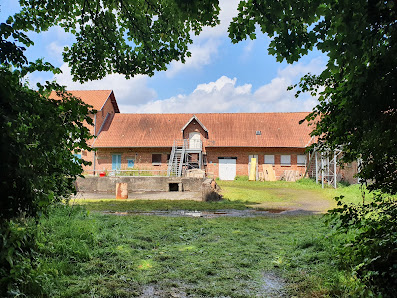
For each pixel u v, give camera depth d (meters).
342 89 4.02
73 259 6.48
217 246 8.01
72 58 6.90
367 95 3.41
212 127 37.22
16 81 3.13
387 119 3.46
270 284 5.63
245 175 34.84
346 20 3.12
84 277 5.77
